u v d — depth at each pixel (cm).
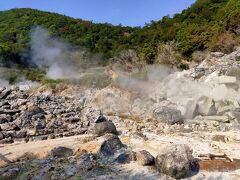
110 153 1183
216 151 1199
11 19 7969
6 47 6262
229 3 4278
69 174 1024
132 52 4266
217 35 3750
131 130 1609
